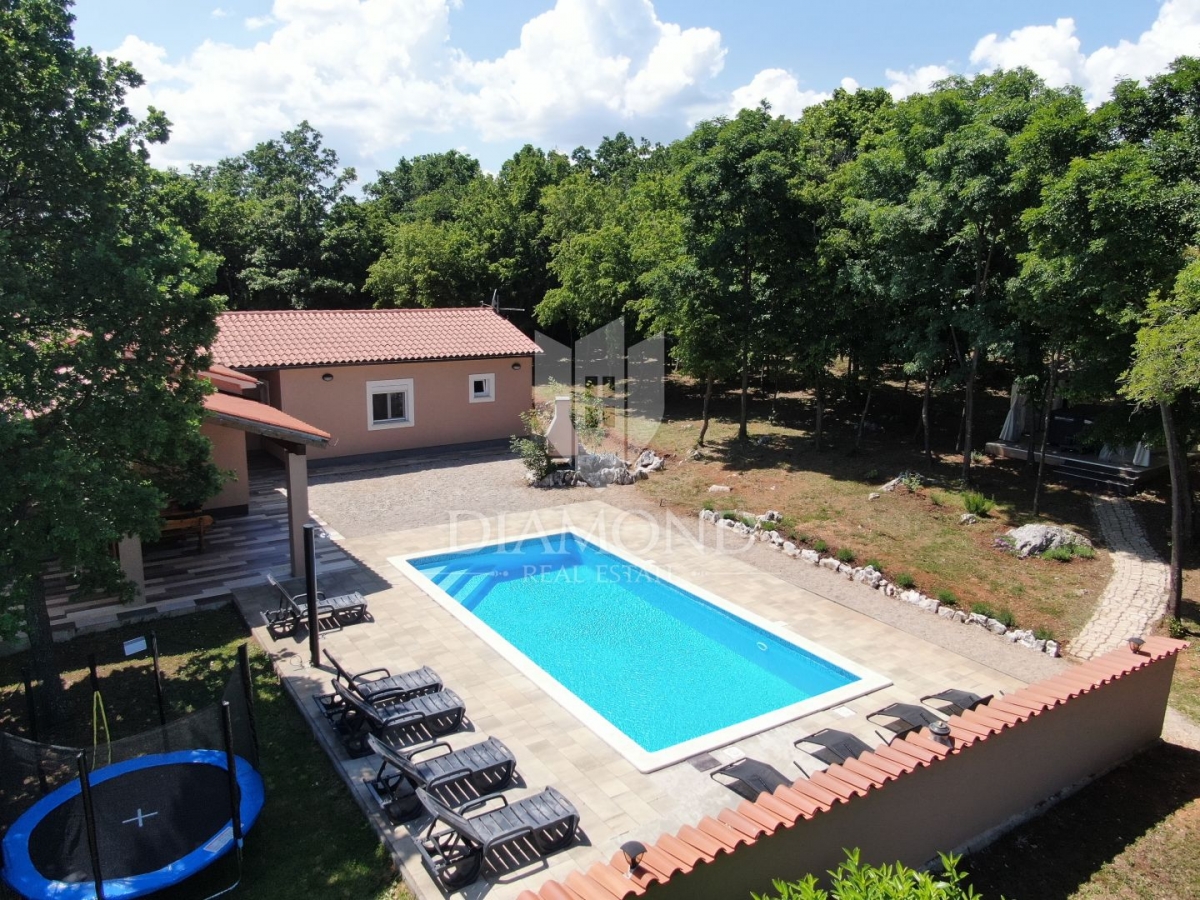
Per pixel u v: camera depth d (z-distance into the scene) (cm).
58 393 841
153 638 892
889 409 2614
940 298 1788
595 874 545
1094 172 1261
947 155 1627
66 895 620
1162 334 1113
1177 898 704
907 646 1159
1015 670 1088
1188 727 990
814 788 641
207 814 720
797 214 2006
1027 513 1667
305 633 1153
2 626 757
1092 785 867
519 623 1281
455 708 897
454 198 5647
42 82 820
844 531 1611
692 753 877
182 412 930
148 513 877
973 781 745
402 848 706
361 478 2044
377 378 2258
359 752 852
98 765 793
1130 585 1344
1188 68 1345
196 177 5341
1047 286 1370
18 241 836
